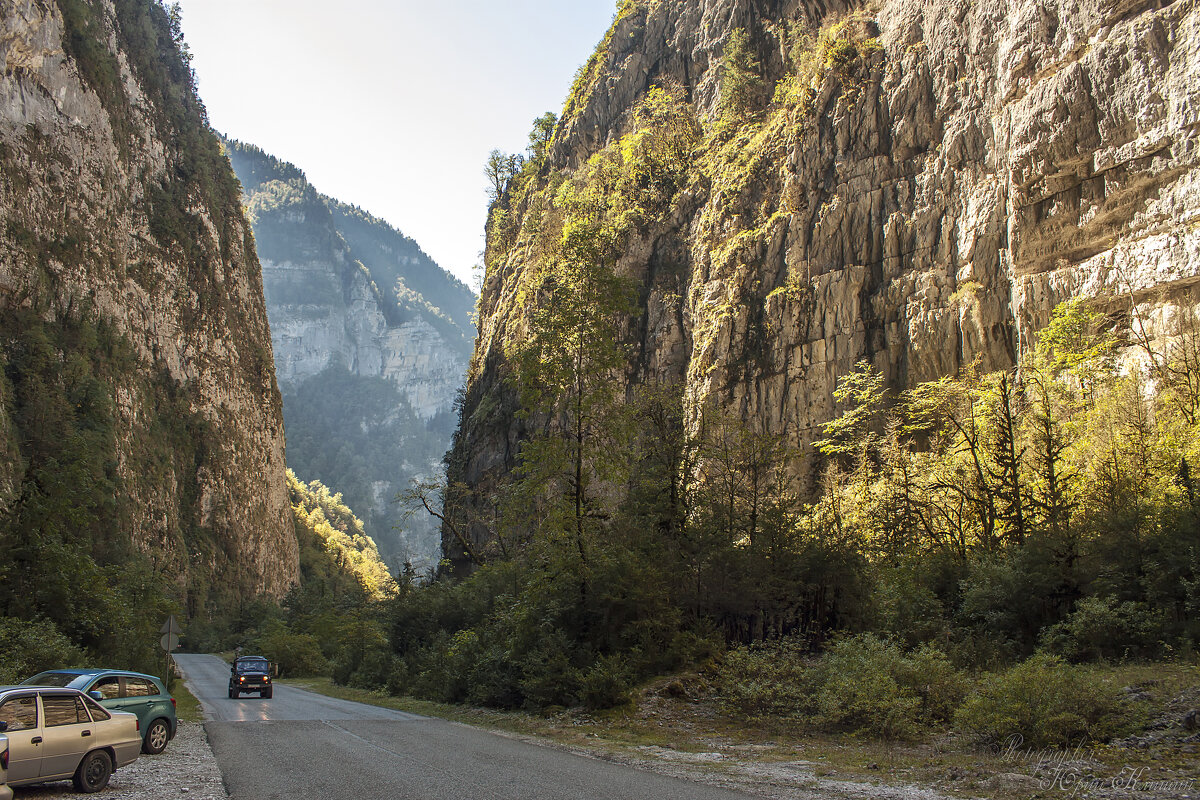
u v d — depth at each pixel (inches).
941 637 872.9
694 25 3727.9
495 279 4746.6
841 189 2356.1
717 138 3068.4
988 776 480.1
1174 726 530.6
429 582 1862.7
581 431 1135.0
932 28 2241.6
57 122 3646.7
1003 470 1205.7
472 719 922.1
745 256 2554.1
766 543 1067.9
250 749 633.6
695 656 946.7
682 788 465.7
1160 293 1585.9
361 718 921.5
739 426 1255.5
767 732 716.0
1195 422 1155.3
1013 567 901.2
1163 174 1606.8
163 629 1215.6
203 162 5369.1
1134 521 843.4
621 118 4153.5
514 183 5511.8
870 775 510.9
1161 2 1669.5
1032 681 578.2
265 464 5600.4
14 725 438.9
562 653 956.0
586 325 1130.7
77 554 1256.8
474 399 4276.6
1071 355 1515.7
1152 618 737.6
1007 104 1940.2
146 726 604.7
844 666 748.6
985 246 1967.3
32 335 3216.0
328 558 6555.1
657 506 1131.9
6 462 2659.9
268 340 6097.4
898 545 1186.6
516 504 1130.7
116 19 4694.9
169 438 4434.1
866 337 2199.8
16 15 3341.5
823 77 2492.6
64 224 3627.0
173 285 4736.7
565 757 599.8
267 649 2459.4
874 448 1823.3
